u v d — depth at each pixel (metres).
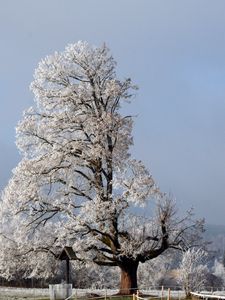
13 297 44.94
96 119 43.81
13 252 44.09
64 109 44.94
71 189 44.31
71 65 45.47
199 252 44.41
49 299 42.28
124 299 40.50
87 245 42.62
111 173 44.34
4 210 44.06
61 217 43.31
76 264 45.09
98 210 42.06
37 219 43.88
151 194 42.53
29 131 44.84
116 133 44.25
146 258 44.06
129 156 44.53
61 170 44.56
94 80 45.44
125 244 42.75
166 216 43.91
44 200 43.69
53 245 43.78
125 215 43.34
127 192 42.41
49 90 45.31
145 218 44.25
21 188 43.53
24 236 43.69
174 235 44.56
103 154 43.44
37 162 44.03
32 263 44.25
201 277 44.00
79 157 44.28
